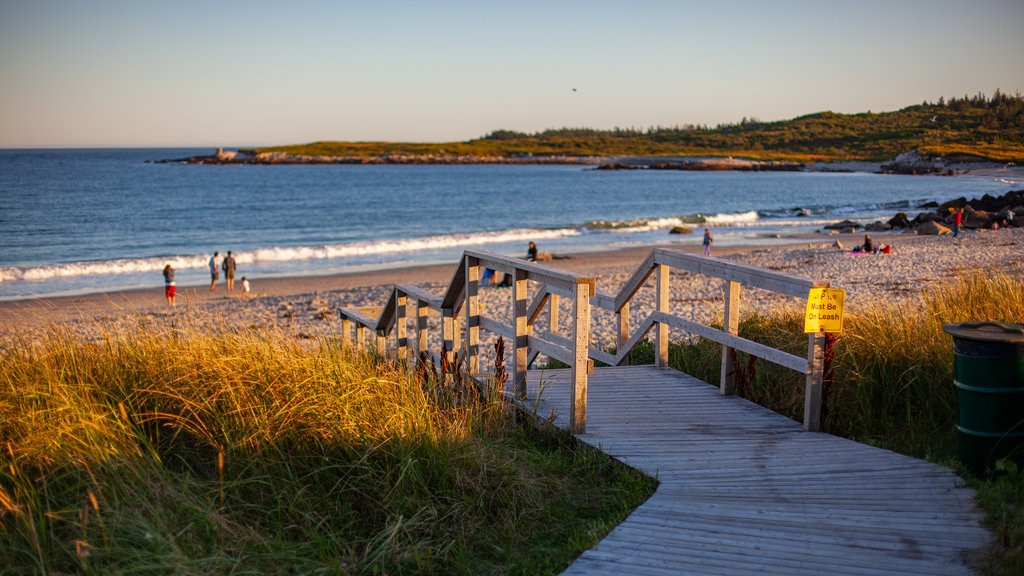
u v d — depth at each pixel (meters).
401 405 4.68
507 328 6.15
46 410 4.04
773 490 4.18
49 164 173.38
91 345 5.27
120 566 3.11
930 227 39.03
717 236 44.16
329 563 3.39
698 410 5.91
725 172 176.12
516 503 4.13
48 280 28.11
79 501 3.48
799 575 3.16
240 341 5.54
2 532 3.21
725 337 6.30
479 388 5.80
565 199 83.81
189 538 3.36
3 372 4.65
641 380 6.89
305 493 3.93
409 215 62.59
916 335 6.21
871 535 3.55
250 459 4.02
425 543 3.65
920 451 4.88
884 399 5.78
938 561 3.26
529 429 5.49
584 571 3.26
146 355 5.10
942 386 5.68
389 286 24.98
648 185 115.00
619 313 8.02
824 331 5.23
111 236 45.69
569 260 32.66
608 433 5.25
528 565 3.48
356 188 101.50
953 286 8.53
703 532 3.64
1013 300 7.35
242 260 33.81
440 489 4.08
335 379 4.82
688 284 20.84
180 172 145.38
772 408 6.16
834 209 64.69
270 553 3.38
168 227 51.25
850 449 4.88
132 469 3.66
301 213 63.28
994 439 4.12
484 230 50.19
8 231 47.78
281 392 4.59
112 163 184.88
